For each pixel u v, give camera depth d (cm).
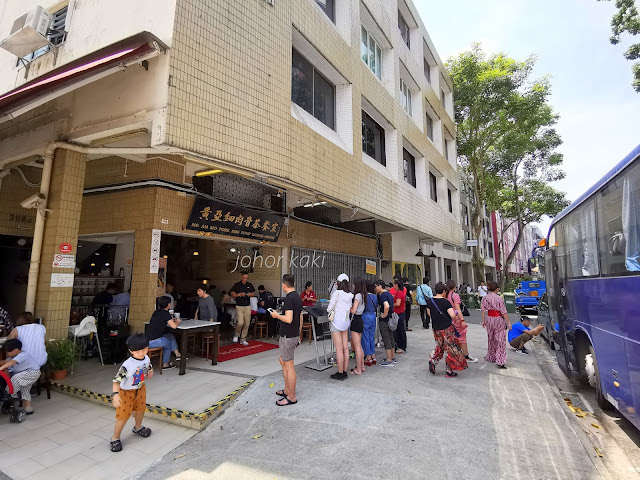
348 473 318
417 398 494
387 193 1063
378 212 995
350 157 880
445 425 412
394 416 435
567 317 634
